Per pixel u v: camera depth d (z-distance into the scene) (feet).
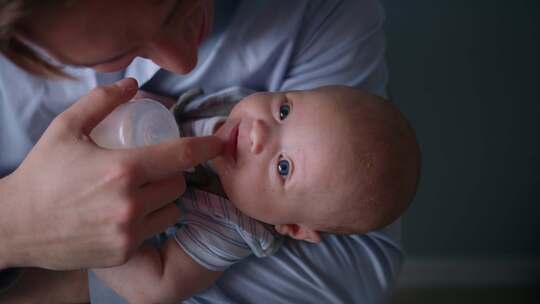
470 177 5.79
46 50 1.84
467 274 6.50
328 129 2.92
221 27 3.08
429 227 6.24
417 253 6.49
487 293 6.53
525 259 6.37
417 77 5.15
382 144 2.96
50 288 3.19
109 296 3.09
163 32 2.09
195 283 2.98
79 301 3.28
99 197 2.16
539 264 6.37
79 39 1.77
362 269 3.34
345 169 2.92
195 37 2.41
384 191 2.99
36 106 2.98
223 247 3.02
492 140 5.50
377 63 3.48
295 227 3.24
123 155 2.19
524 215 6.01
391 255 3.43
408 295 6.62
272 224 3.26
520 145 5.50
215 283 3.17
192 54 2.41
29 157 2.30
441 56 4.99
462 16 4.75
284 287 3.20
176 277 2.92
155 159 2.21
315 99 3.01
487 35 4.84
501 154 5.59
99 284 3.07
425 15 4.77
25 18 1.61
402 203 3.12
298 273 3.21
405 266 6.54
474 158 5.65
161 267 2.91
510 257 6.39
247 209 3.08
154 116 2.67
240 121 3.05
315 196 2.98
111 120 2.57
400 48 4.98
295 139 2.94
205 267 2.99
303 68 3.35
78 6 1.64
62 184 2.19
